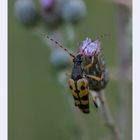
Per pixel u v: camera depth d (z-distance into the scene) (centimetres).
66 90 25
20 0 26
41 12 26
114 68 24
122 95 24
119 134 21
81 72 20
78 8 25
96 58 20
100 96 21
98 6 27
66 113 27
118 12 24
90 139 25
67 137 25
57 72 25
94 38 21
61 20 26
